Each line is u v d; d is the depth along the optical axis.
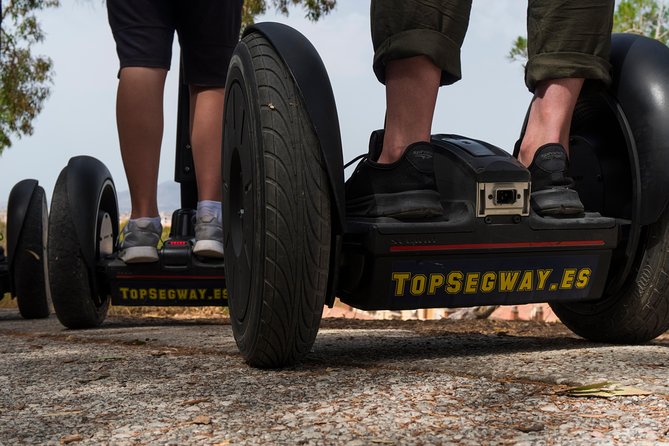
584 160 2.12
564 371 1.49
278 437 1.07
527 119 2.07
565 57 1.88
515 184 1.73
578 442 1.00
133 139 3.00
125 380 1.59
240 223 1.81
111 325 3.68
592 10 1.87
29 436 1.12
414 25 1.71
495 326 3.39
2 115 12.80
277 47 1.63
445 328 3.24
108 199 3.66
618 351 1.84
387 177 1.71
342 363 1.75
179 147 3.54
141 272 3.28
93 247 3.32
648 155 1.90
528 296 1.82
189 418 1.20
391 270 1.69
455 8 1.71
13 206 4.25
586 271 1.86
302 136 1.57
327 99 1.60
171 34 2.92
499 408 1.20
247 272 1.67
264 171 1.56
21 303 4.37
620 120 1.96
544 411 1.17
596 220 1.83
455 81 1.79
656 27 8.20
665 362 1.62
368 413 1.19
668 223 1.92
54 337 2.85
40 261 4.31
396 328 3.23
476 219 1.72
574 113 2.13
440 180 1.78
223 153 1.92
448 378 1.47
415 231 1.68
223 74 2.98
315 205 1.56
